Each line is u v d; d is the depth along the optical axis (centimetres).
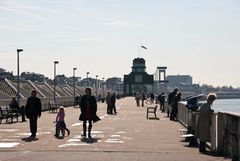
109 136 2241
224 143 1562
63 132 2234
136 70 18712
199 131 1659
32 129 2188
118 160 1450
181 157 1523
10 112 3300
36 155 1560
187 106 2695
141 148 1764
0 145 1850
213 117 1688
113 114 4503
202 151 1650
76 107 6631
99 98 10056
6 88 5744
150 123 3206
